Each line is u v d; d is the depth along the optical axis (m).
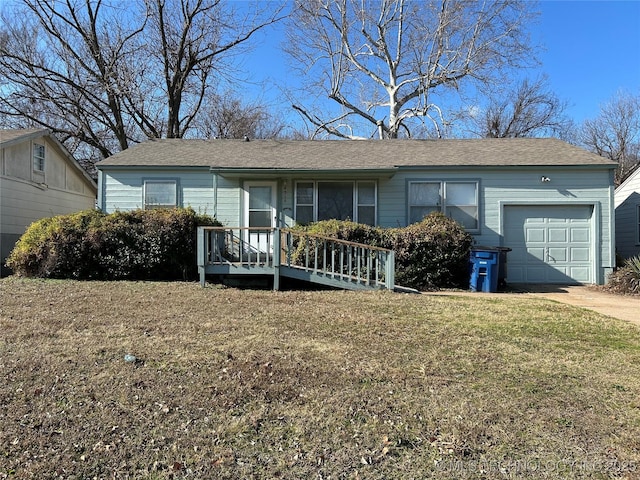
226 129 26.62
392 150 12.73
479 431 2.84
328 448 2.63
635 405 3.29
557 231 11.45
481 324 5.88
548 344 4.96
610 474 2.39
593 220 11.24
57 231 9.70
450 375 3.87
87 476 2.32
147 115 21.14
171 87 20.86
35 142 14.23
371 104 24.16
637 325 6.05
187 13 20.16
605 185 11.20
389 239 9.95
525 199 11.36
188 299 7.27
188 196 11.73
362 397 3.34
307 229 10.24
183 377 3.64
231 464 2.46
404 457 2.55
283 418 2.98
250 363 4.02
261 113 27.58
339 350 4.52
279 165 11.30
